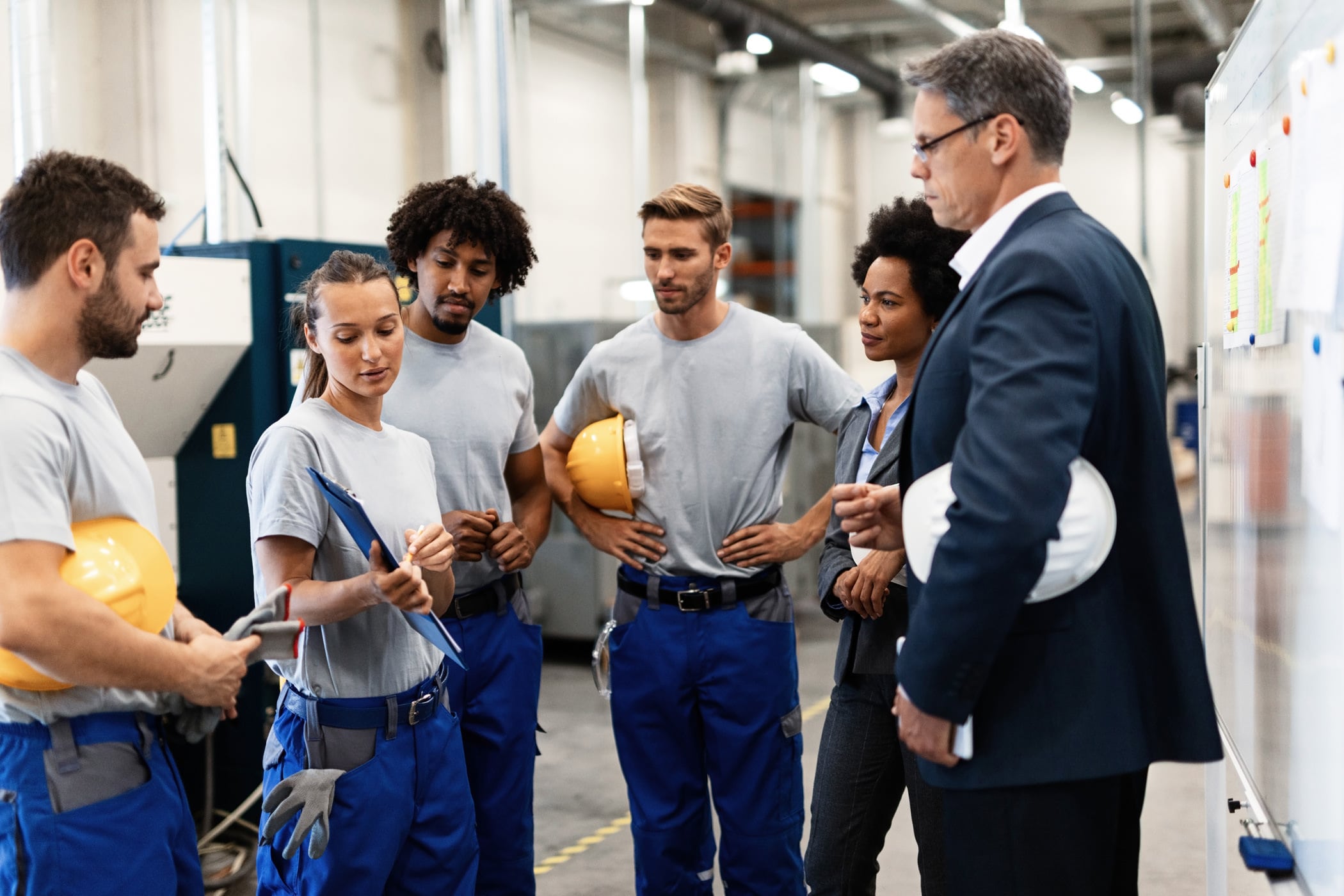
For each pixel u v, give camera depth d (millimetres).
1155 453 1273
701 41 8609
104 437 1394
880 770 1853
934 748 1279
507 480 2316
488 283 2086
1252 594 1656
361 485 1721
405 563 1568
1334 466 1217
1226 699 1873
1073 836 1275
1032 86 1303
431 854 1796
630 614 2201
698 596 2133
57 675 1262
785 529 2166
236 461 2924
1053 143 1327
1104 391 1242
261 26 5312
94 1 4676
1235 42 1749
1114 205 9953
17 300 1342
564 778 3602
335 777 1656
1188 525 7422
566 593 5121
